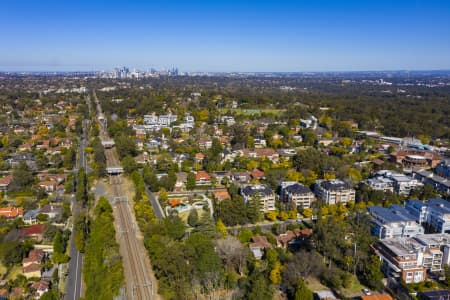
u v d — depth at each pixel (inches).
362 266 4323.3
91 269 4124.0
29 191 6643.7
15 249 4461.1
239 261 4377.5
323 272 4202.8
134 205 6235.2
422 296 3900.1
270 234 5191.9
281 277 4106.8
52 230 5083.7
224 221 5669.3
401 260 4229.8
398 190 7012.8
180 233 5014.8
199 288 3885.3
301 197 6363.2
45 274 4298.7
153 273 4362.7
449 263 4389.8
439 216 5541.3
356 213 5629.9
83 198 6338.6
